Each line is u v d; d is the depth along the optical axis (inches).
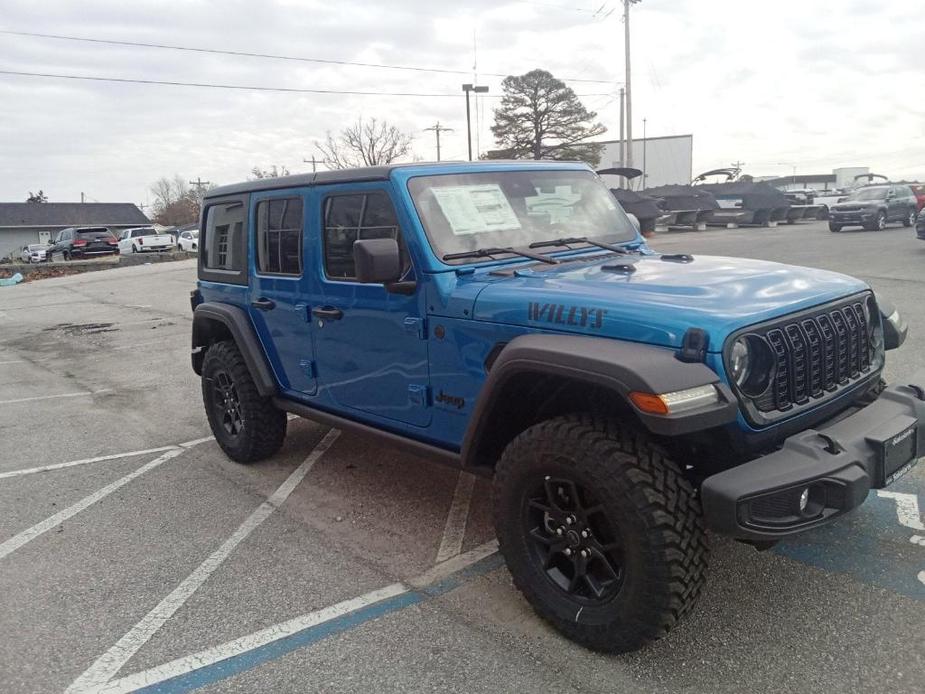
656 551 99.8
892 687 101.3
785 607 121.8
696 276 125.0
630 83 1540.4
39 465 221.6
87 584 145.0
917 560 134.8
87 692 111.3
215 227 203.9
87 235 1336.1
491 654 114.7
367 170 146.8
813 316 115.0
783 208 1221.1
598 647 111.1
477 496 178.7
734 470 99.9
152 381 335.6
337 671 113.0
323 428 239.1
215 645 121.8
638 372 97.1
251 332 189.3
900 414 117.4
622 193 1044.5
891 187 1004.6
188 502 185.0
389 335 145.1
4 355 433.1
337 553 152.7
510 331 121.1
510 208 151.6
